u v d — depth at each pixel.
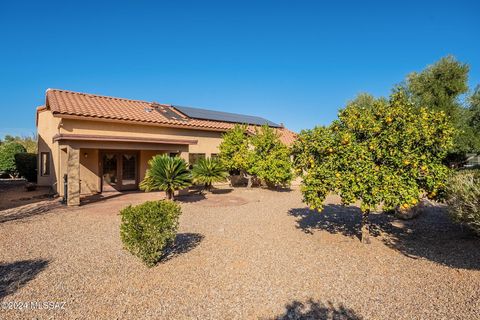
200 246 7.33
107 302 4.60
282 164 17.27
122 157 16.58
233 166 17.64
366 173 6.09
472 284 5.25
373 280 5.49
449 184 6.96
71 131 13.79
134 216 5.84
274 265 6.16
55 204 12.41
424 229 9.29
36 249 6.94
